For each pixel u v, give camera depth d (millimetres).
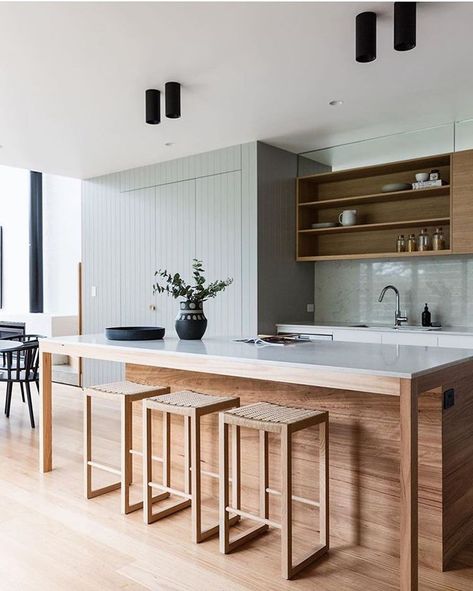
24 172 8016
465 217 3998
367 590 1991
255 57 2947
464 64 3049
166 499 2852
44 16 2494
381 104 3725
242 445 2742
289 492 2070
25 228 8000
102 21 2545
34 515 2648
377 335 4180
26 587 1996
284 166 4906
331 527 2436
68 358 6961
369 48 2424
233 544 2297
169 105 3279
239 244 4680
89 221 6078
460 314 4332
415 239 4555
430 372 1950
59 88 3389
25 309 7984
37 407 5203
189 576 2080
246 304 4625
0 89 3410
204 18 2521
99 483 3090
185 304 3184
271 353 2443
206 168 4926
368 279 4879
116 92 3461
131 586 2004
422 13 2475
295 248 5012
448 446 2207
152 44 2789
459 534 2309
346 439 2393
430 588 2004
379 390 1900
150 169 5418
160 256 5316
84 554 2252
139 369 3285
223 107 3760
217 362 2391
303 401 2529
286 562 2066
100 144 4676
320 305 5215
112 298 5816
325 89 3436
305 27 2611
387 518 2277
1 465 3430
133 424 3256
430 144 4273
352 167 4699
